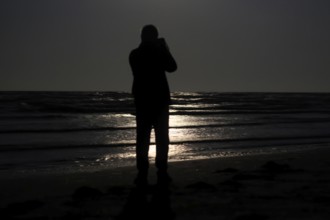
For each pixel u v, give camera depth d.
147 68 5.08
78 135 14.47
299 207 3.70
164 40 5.23
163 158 5.22
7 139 13.23
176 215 3.54
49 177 6.32
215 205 3.86
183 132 15.57
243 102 43.56
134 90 5.16
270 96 62.72
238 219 3.34
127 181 5.69
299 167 6.39
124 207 3.90
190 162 7.75
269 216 3.39
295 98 54.91
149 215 3.58
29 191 5.11
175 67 5.17
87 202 4.16
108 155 10.28
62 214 3.70
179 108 33.34
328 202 3.90
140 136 5.18
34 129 16.03
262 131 16.27
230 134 15.09
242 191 4.50
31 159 9.60
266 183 4.98
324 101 46.81
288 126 18.48
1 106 29.38
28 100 35.91
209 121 21.09
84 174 6.57
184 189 4.71
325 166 6.51
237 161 7.82
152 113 5.11
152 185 5.09
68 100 37.62
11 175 7.49
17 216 3.65
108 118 22.20
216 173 6.14
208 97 55.06
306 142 13.20
